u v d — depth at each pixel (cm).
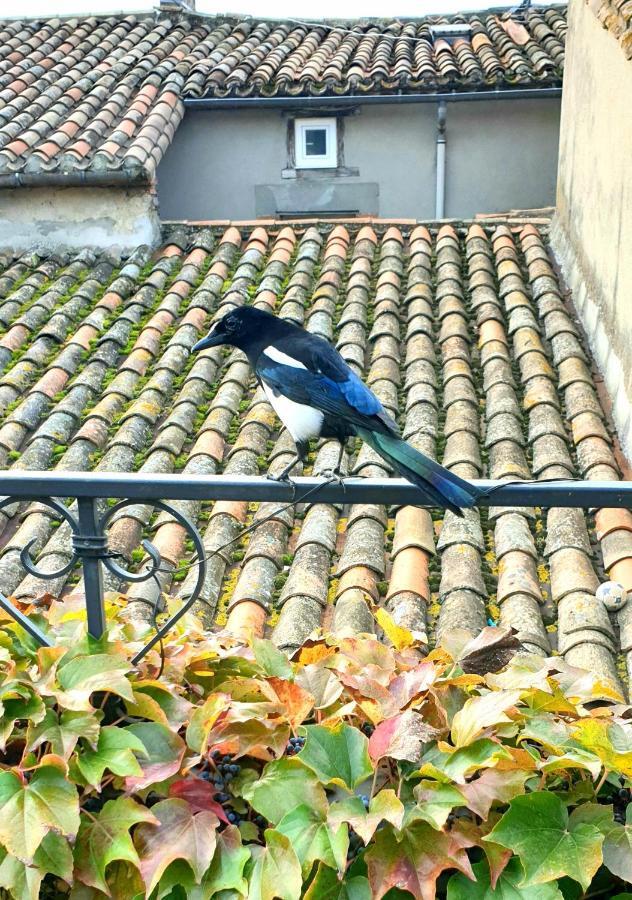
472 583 476
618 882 206
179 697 232
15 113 987
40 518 554
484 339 719
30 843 188
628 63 622
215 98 1025
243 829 211
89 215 907
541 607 472
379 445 243
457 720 211
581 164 781
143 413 650
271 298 804
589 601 459
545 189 1077
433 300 795
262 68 1054
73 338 757
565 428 614
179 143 1081
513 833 193
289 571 507
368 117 1062
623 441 593
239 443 611
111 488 231
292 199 1095
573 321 741
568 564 485
